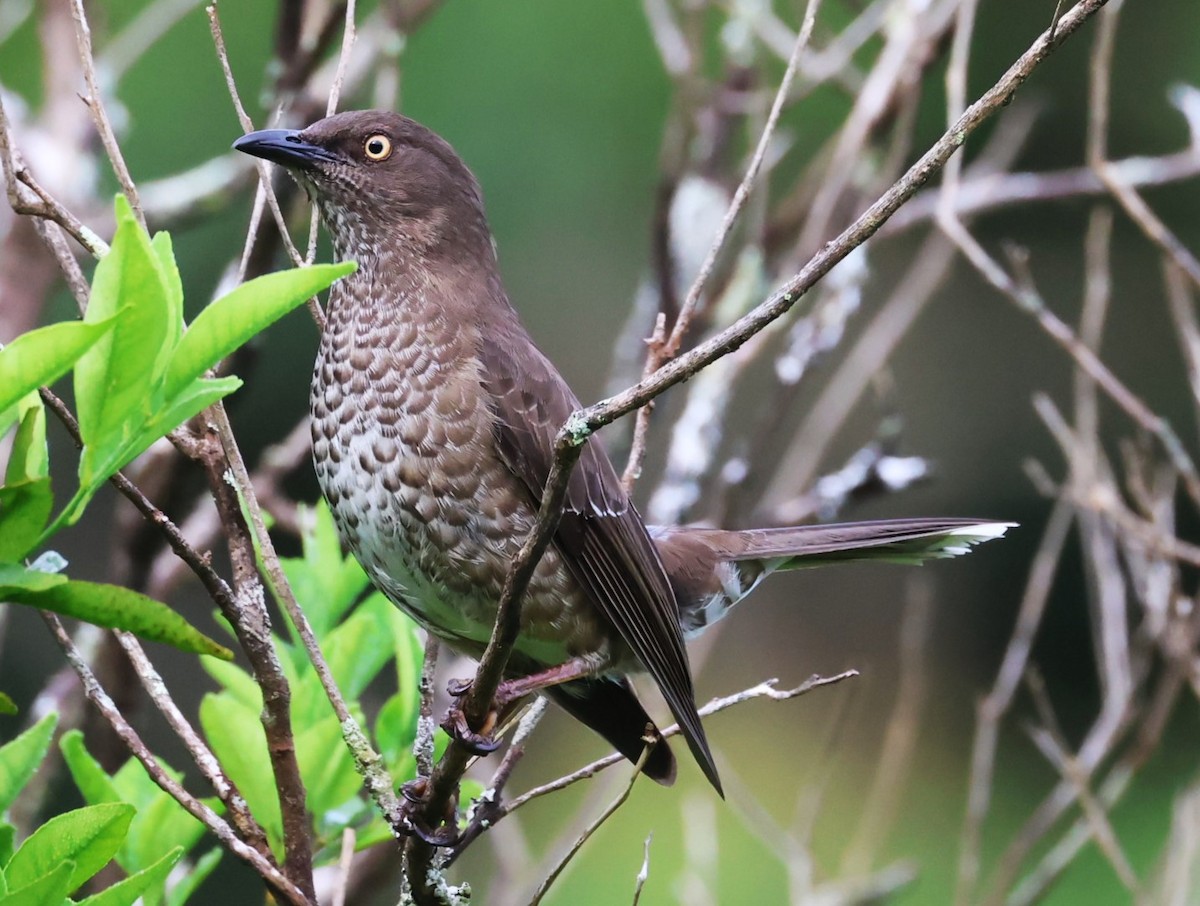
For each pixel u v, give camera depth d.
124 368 4.72
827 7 14.95
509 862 9.20
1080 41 17.77
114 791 6.45
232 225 14.84
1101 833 8.73
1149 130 17.91
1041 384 17.94
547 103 16.38
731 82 12.21
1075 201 17.70
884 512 17.91
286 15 9.22
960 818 15.68
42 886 4.78
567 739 15.15
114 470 4.82
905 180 4.74
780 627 17.55
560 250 16.39
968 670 17.83
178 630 4.68
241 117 6.09
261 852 5.59
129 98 15.20
